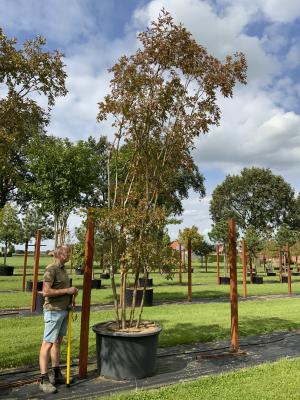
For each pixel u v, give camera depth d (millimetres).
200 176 33031
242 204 50375
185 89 6059
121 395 4395
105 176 20453
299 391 4504
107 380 5141
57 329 4941
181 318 9523
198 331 8047
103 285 18641
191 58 5930
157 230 5801
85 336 5297
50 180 13867
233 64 6223
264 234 46906
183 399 4258
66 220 14164
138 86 5789
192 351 6656
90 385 4965
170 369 5660
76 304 11922
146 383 5047
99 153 25906
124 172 6676
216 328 8375
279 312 10945
